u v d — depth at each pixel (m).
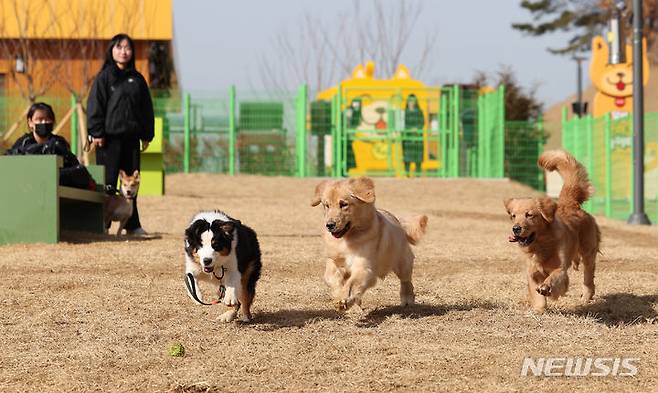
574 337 7.00
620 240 14.95
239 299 7.35
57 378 5.92
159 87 32.62
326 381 5.79
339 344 6.76
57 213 12.38
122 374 6.02
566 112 27.33
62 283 9.33
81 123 20.77
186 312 8.00
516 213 7.75
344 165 28.56
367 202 7.30
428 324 7.52
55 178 12.33
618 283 9.91
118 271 10.21
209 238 6.84
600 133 22.72
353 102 28.97
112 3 28.94
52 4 28.72
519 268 11.04
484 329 7.30
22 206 12.37
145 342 6.91
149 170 21.45
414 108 29.02
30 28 28.45
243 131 28.67
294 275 10.21
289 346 6.70
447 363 6.19
